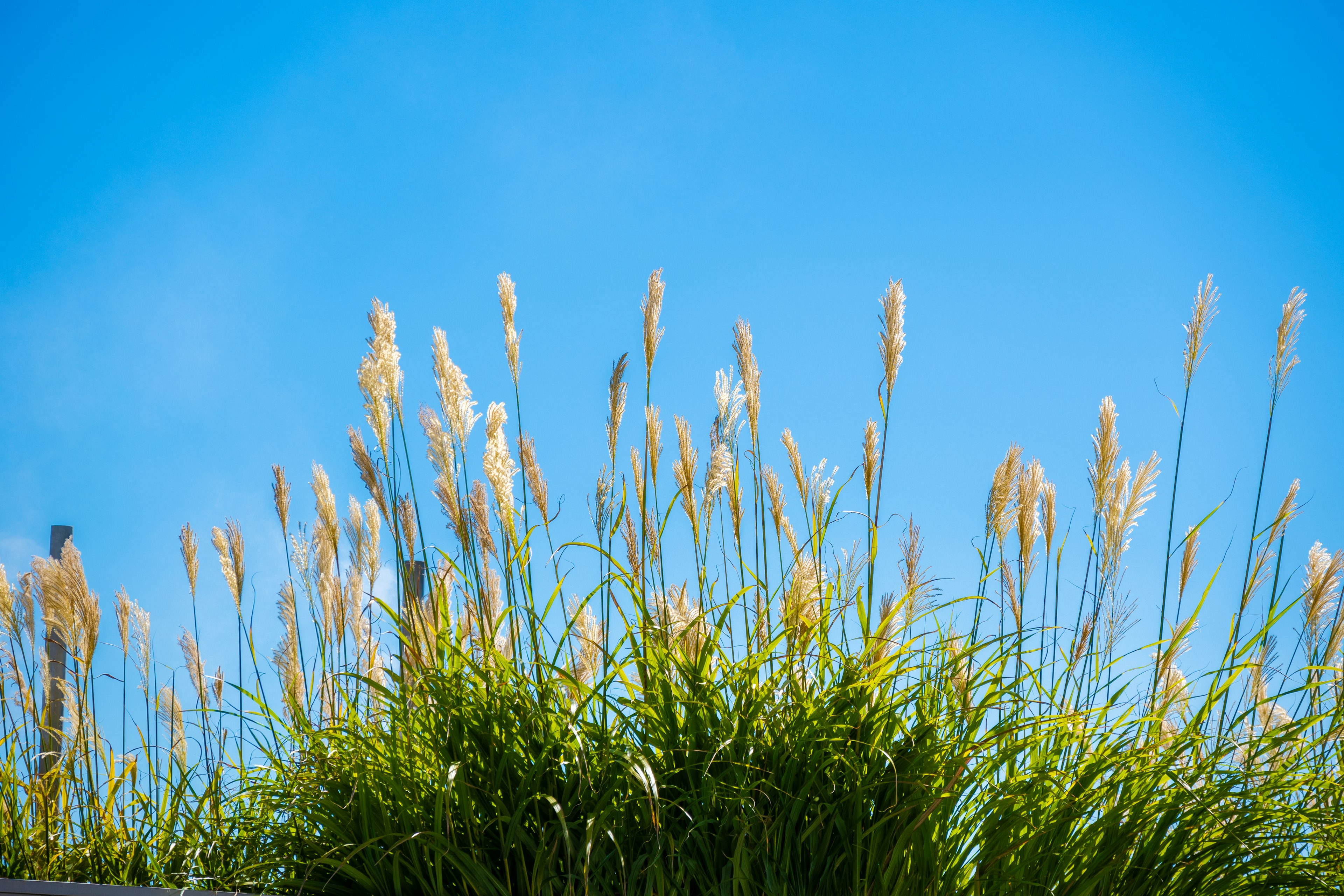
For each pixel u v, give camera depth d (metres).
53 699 7.75
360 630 7.61
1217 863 7.07
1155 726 7.20
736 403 7.46
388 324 7.38
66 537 7.93
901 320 7.38
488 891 6.96
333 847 7.10
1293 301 7.41
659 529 7.44
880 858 7.04
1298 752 7.19
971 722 7.12
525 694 7.15
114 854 7.47
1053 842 7.07
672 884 6.98
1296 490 7.35
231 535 7.63
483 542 7.33
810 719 7.09
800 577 7.23
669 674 7.17
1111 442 7.48
